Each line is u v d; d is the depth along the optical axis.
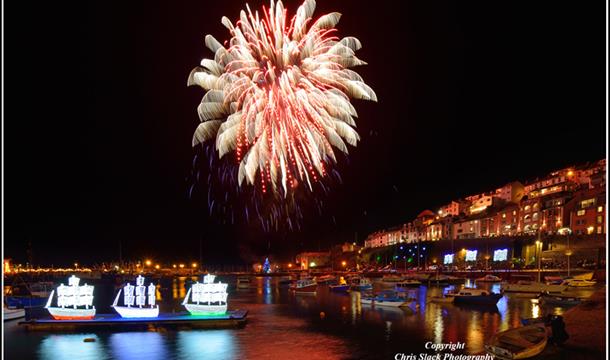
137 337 44.50
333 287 102.06
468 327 50.53
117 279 145.50
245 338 44.72
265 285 134.75
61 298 48.44
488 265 143.12
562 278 87.69
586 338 33.22
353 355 38.78
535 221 144.00
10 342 42.50
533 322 40.47
